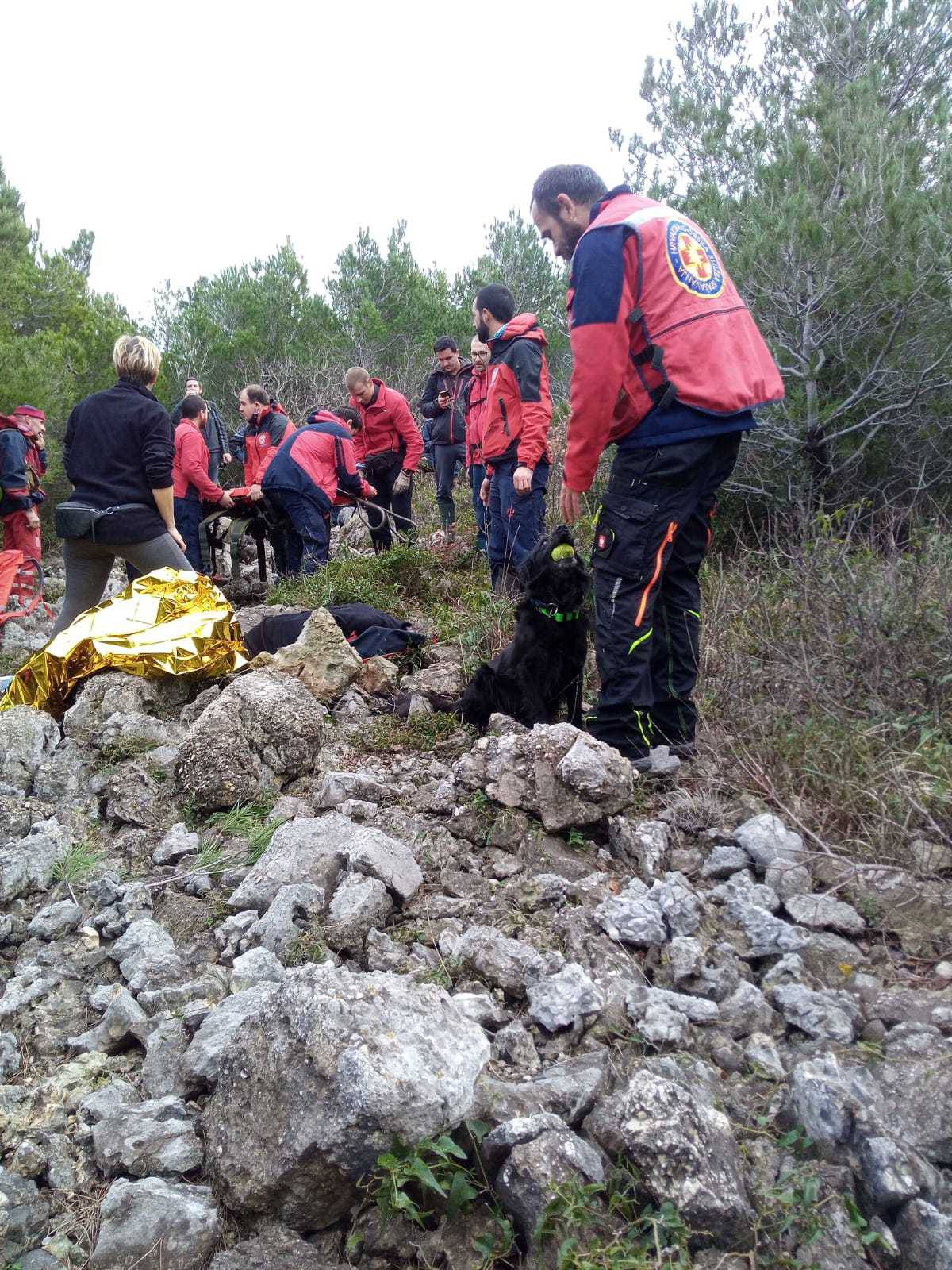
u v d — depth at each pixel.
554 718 3.98
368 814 3.28
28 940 2.88
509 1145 1.83
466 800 3.37
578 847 3.02
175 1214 1.82
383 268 20.34
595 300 3.08
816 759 3.14
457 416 8.49
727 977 2.38
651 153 8.67
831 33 8.09
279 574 8.13
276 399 16.70
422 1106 1.76
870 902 2.59
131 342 5.09
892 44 8.01
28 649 6.52
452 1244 1.80
